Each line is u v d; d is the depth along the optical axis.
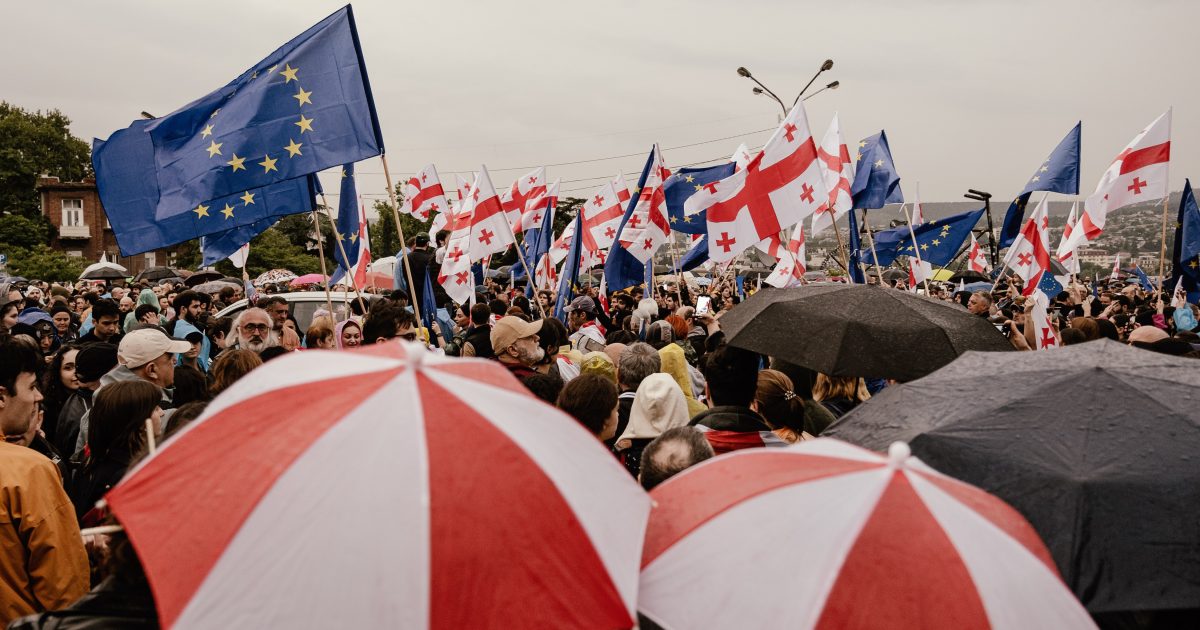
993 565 2.22
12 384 4.17
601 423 4.60
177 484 2.17
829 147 11.45
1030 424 2.86
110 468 4.42
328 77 6.89
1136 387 2.90
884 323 5.41
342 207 11.93
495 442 2.15
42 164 82.31
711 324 10.22
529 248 15.41
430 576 1.95
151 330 6.12
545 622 2.01
